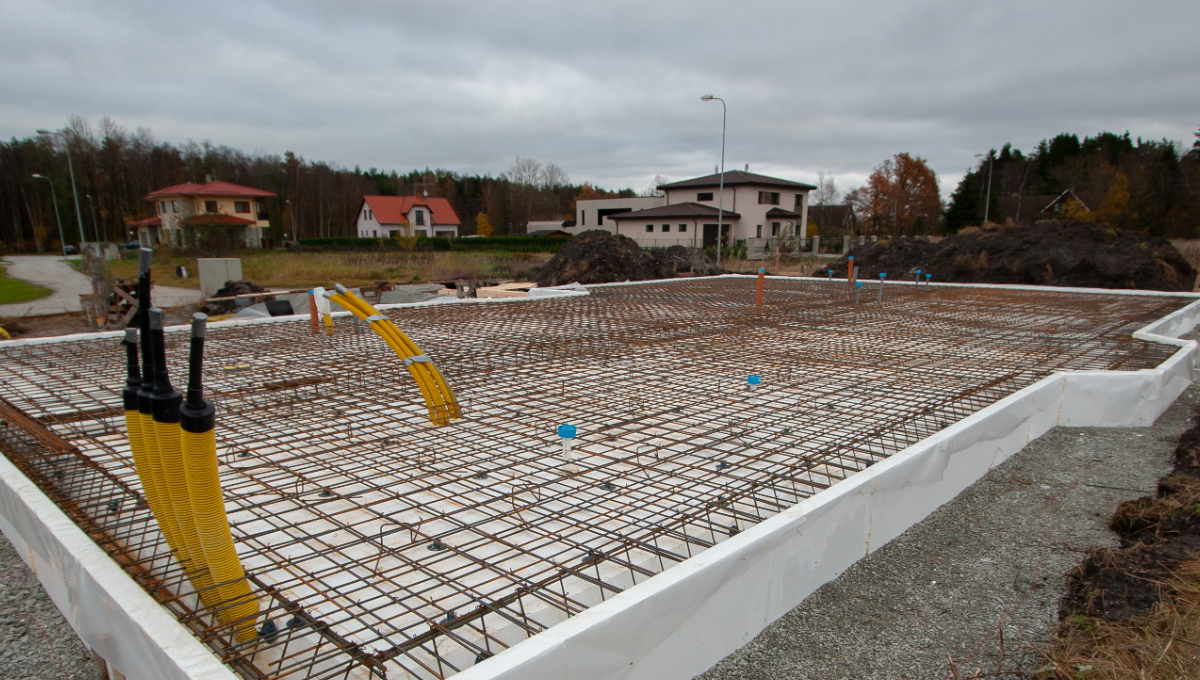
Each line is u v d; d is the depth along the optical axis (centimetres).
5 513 249
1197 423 397
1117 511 277
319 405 355
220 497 159
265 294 1020
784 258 2445
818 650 196
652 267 1561
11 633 206
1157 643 189
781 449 283
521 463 272
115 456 269
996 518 283
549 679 138
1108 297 965
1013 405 340
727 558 180
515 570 194
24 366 450
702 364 468
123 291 1053
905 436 312
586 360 479
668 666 171
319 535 207
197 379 150
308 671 153
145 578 180
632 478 258
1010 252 1351
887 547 257
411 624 169
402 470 265
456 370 442
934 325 672
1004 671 186
